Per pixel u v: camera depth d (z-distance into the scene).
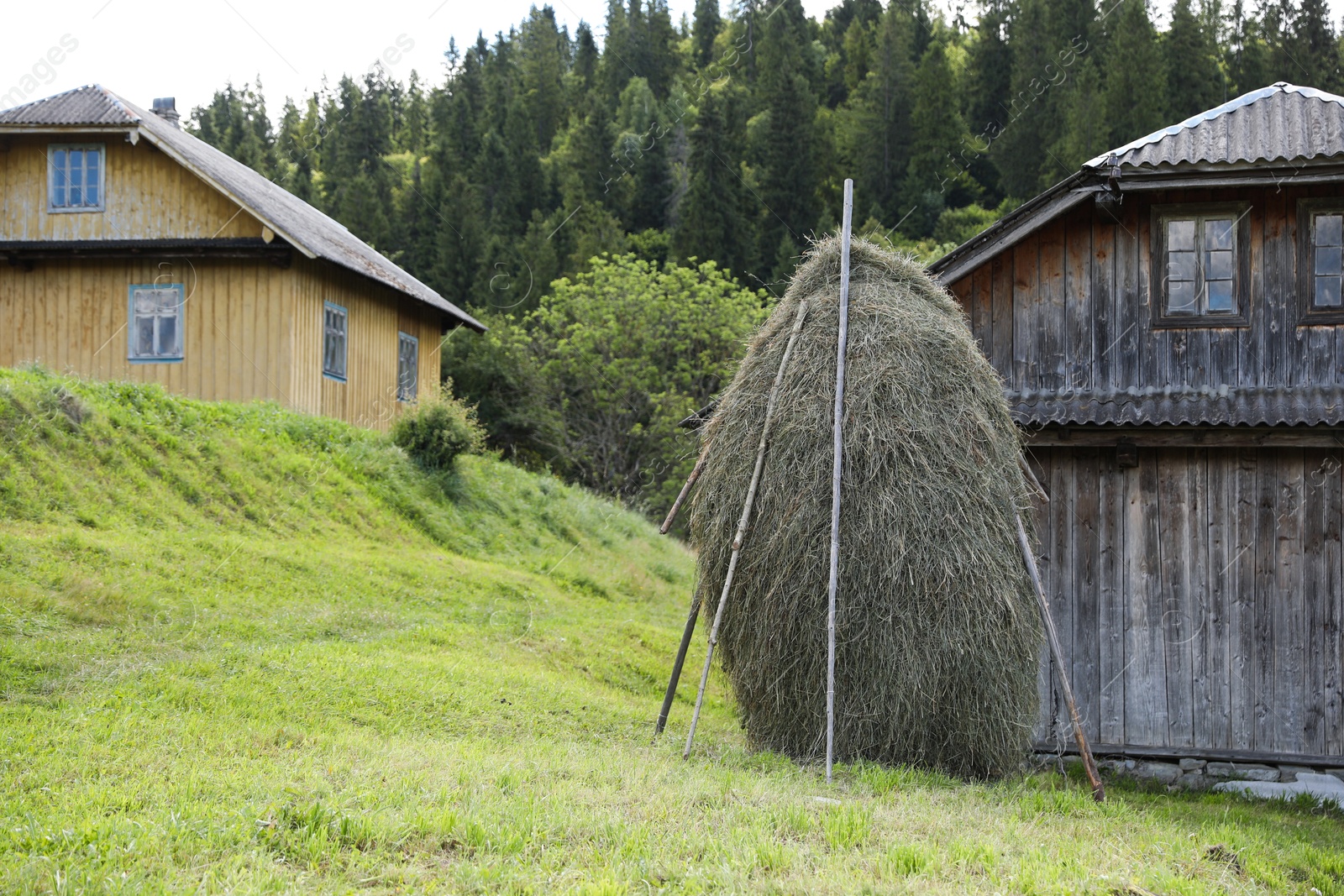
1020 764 8.85
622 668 13.70
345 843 5.74
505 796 6.71
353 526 16.39
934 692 8.22
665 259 49.19
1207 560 11.12
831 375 8.82
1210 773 10.91
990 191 52.59
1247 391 11.11
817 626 8.41
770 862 5.66
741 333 33.88
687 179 54.75
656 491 32.84
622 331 34.28
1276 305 11.28
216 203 19.97
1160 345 11.46
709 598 9.16
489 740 8.66
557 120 65.06
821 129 54.28
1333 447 10.80
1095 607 11.31
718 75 58.34
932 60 53.84
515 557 18.66
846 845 6.11
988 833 6.55
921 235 49.12
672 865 5.55
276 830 5.79
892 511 8.32
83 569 11.18
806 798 7.09
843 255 9.02
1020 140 49.03
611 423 33.53
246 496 15.35
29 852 5.36
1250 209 11.34
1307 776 10.64
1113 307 11.59
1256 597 11.01
